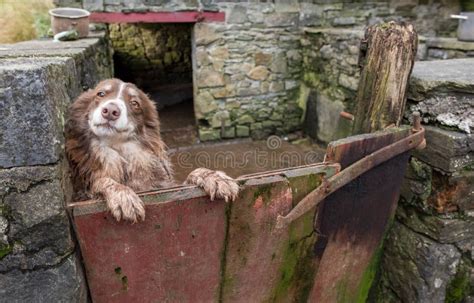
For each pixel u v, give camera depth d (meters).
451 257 1.89
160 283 1.53
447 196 1.79
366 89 1.96
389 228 1.99
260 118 6.10
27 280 1.28
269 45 5.82
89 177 1.52
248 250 1.61
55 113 1.27
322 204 1.67
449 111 1.77
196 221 1.45
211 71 5.66
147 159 1.70
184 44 8.12
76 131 1.53
